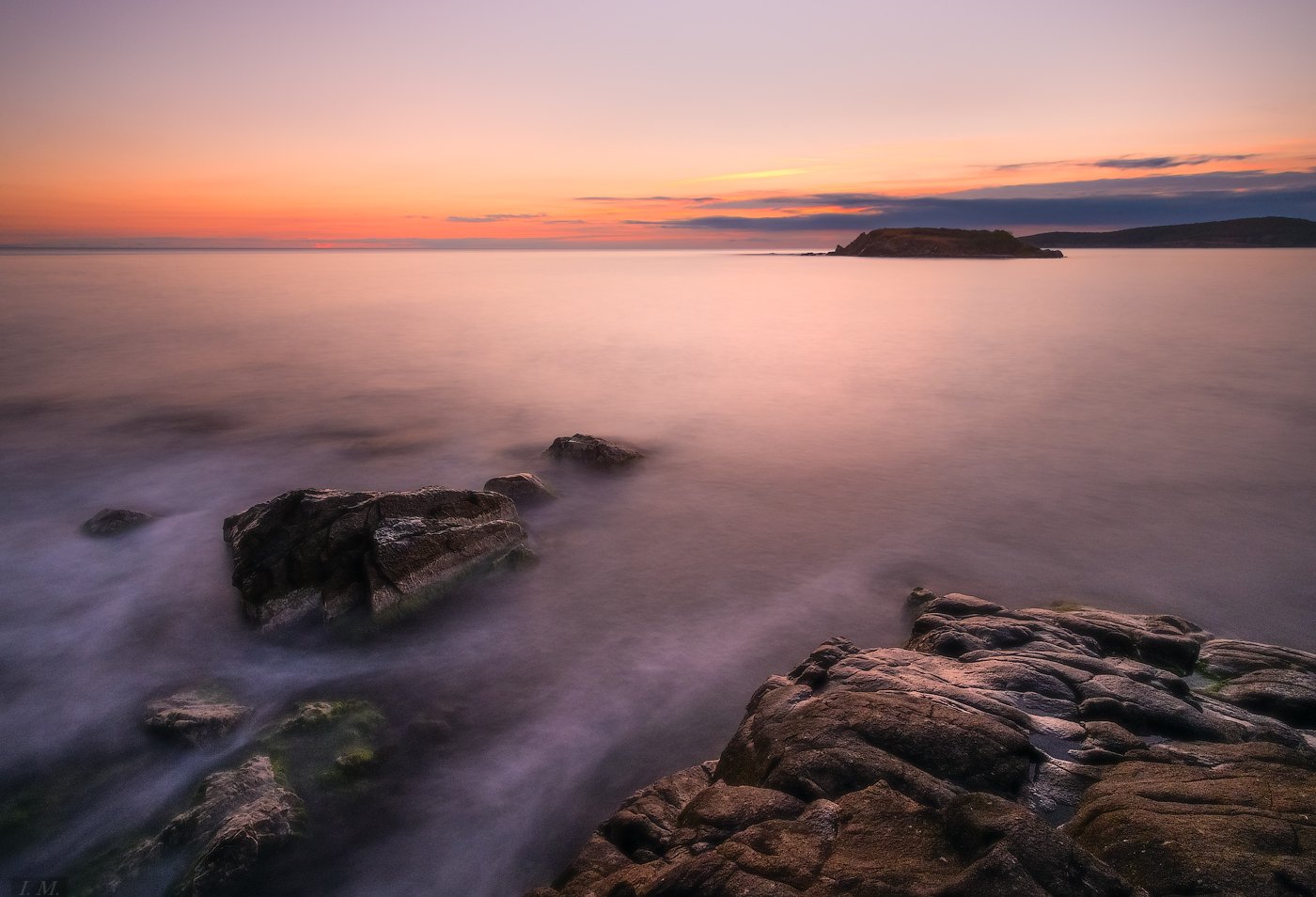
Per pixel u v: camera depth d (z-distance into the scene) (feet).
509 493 77.51
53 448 98.43
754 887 21.30
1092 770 27.76
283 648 51.57
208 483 86.28
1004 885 19.04
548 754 42.57
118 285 379.76
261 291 362.74
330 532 55.98
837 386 140.05
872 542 70.95
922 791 26.07
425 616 55.52
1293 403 120.98
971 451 99.14
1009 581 62.39
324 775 39.47
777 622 56.75
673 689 48.62
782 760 28.96
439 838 36.60
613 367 158.10
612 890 25.03
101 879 33.04
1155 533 71.61
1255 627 54.39
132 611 56.13
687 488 85.51
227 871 32.09
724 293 358.43
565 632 55.21
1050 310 261.85
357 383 140.05
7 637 52.95
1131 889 19.15
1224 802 24.57
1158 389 133.18
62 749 41.73
